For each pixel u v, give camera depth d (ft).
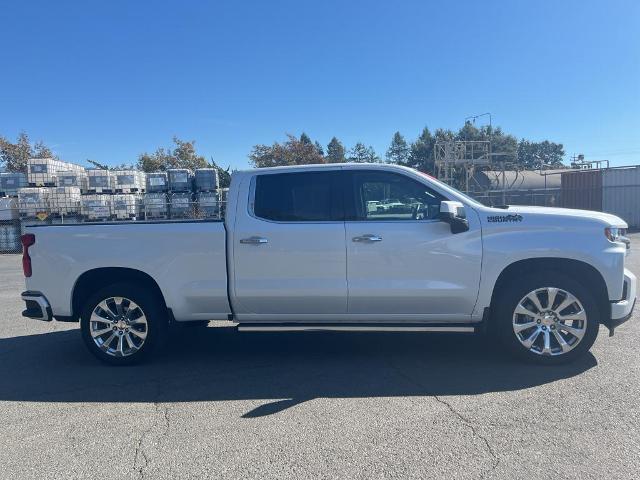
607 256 17.13
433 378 16.93
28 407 15.58
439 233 17.52
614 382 16.02
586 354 18.74
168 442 13.07
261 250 18.02
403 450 12.28
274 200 18.39
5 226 70.79
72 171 77.20
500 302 17.58
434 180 18.24
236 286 18.20
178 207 71.31
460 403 14.85
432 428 13.37
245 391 16.35
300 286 17.90
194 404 15.44
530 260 17.65
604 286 17.34
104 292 18.89
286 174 18.56
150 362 19.53
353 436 13.06
